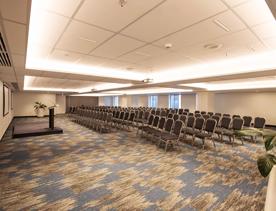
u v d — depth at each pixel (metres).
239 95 11.69
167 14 2.16
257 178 3.22
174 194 2.66
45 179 3.11
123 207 2.33
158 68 5.48
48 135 7.12
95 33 2.79
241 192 2.73
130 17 2.25
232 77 5.37
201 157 4.38
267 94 10.56
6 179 3.10
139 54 3.98
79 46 3.44
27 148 5.16
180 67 5.29
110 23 2.42
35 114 15.62
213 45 3.31
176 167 3.72
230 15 2.17
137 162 4.00
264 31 2.64
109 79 6.52
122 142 5.92
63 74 5.40
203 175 3.34
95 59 4.43
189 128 6.31
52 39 3.06
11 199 2.48
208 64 4.85
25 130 7.67
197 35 2.84
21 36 2.23
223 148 5.25
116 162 3.99
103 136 6.91
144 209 2.29
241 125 5.64
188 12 2.11
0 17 1.72
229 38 2.95
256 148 5.30
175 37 2.94
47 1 1.90
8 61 3.56
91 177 3.21
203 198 2.56
